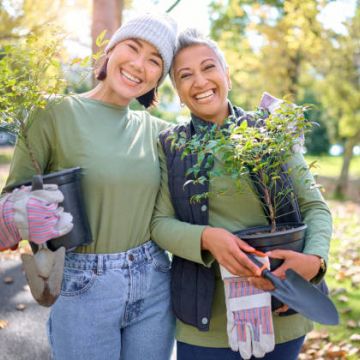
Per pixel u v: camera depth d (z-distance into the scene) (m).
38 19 5.23
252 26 8.95
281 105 1.97
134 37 2.13
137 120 2.29
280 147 1.93
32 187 1.90
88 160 2.07
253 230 2.11
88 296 2.08
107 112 2.19
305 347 3.79
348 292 4.87
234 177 1.93
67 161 2.09
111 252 2.12
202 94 2.20
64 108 2.11
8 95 1.97
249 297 2.01
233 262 1.96
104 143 2.11
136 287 2.13
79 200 2.02
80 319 2.07
